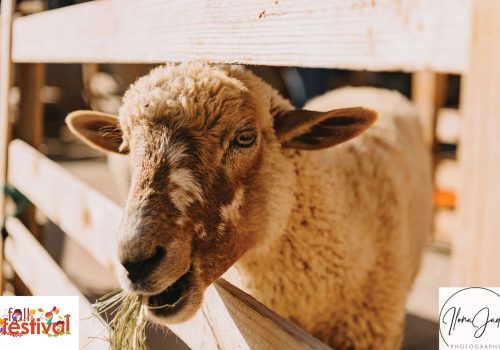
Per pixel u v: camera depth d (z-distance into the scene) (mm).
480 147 896
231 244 2082
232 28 1744
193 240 1914
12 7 4305
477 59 891
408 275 3143
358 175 2832
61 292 2930
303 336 1515
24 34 4066
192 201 1909
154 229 1790
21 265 3900
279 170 2301
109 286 5004
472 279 925
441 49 993
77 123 2518
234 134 2047
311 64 1403
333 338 2682
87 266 5469
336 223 2512
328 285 2537
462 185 937
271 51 1561
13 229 4129
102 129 2533
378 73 10281
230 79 2125
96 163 9914
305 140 2355
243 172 2113
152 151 1945
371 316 2732
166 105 1990
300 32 1436
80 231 3107
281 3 1512
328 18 1318
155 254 1789
